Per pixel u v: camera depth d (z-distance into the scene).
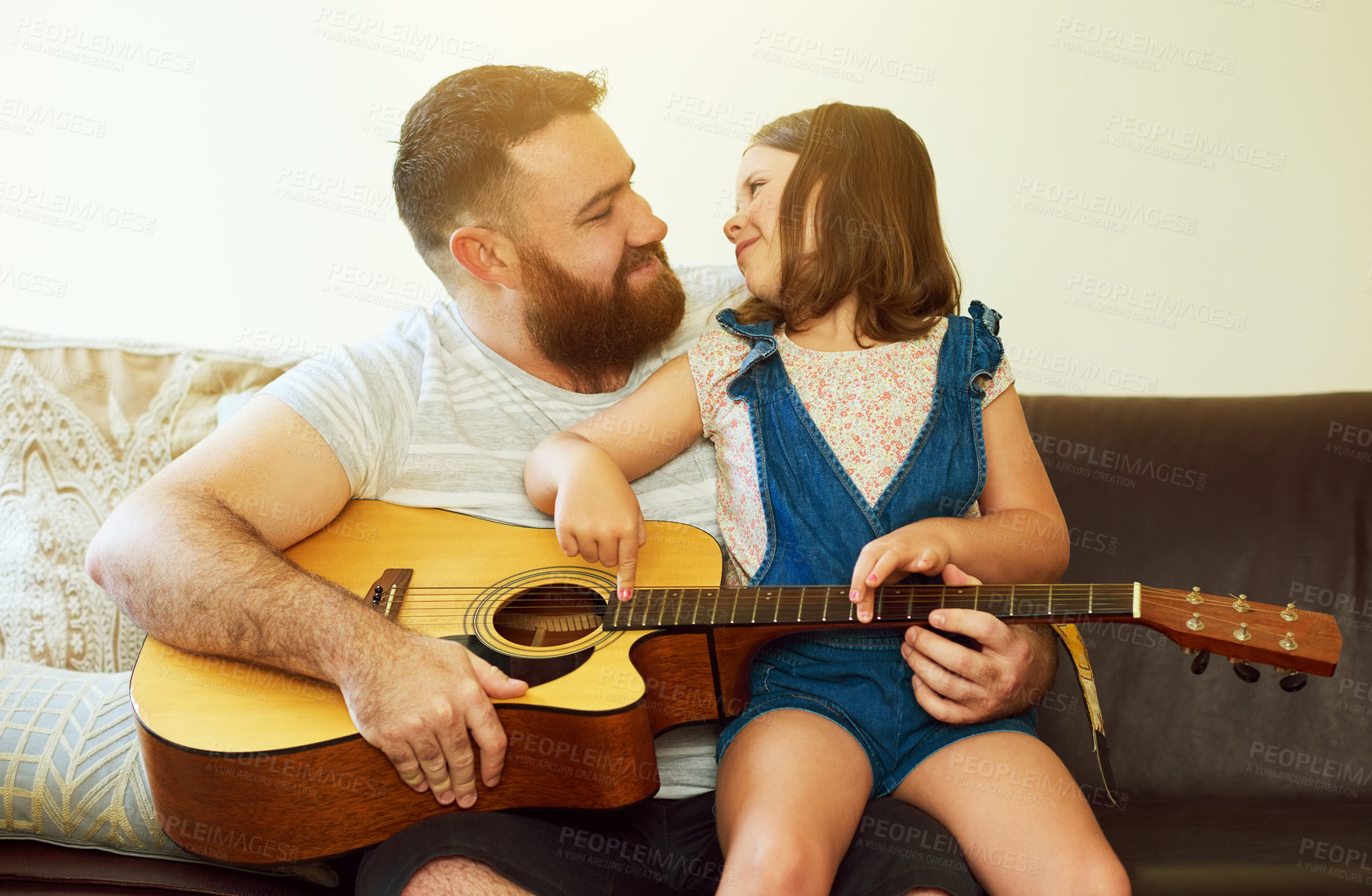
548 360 1.61
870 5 2.33
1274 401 1.75
